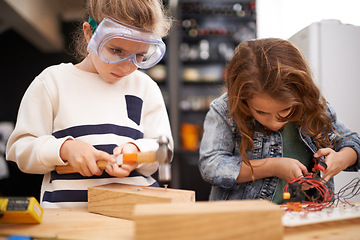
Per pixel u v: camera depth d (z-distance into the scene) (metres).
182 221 0.57
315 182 0.98
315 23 1.60
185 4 4.44
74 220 0.80
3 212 0.72
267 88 0.95
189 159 4.34
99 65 1.05
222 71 4.66
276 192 1.20
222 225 0.57
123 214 0.82
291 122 1.23
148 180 1.16
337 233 0.69
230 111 1.11
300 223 0.70
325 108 1.19
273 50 1.04
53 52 5.05
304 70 1.04
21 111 1.09
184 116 4.63
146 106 1.23
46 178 1.12
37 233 0.69
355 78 1.61
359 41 1.61
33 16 3.96
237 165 1.13
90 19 1.05
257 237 0.58
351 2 2.09
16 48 5.03
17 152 1.02
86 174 0.95
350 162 1.15
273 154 1.21
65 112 1.10
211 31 4.48
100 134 1.09
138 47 0.96
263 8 2.75
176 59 4.60
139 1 0.99
